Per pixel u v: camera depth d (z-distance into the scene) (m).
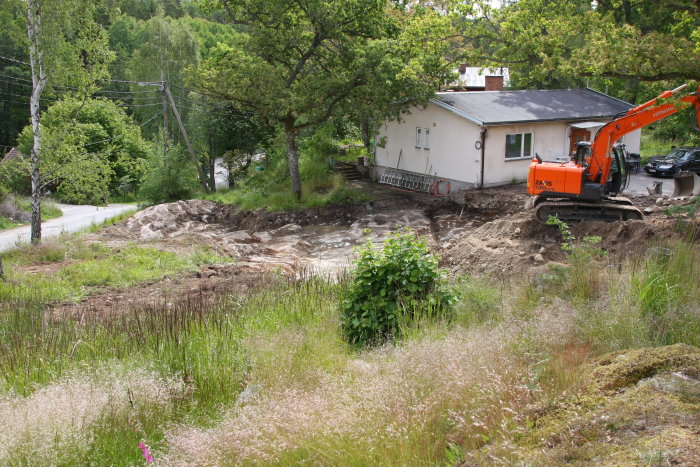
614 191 16.75
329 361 6.29
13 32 20.86
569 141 27.14
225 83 25.27
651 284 6.86
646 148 37.03
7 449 4.33
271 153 38.19
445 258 14.62
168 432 4.62
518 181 26.08
